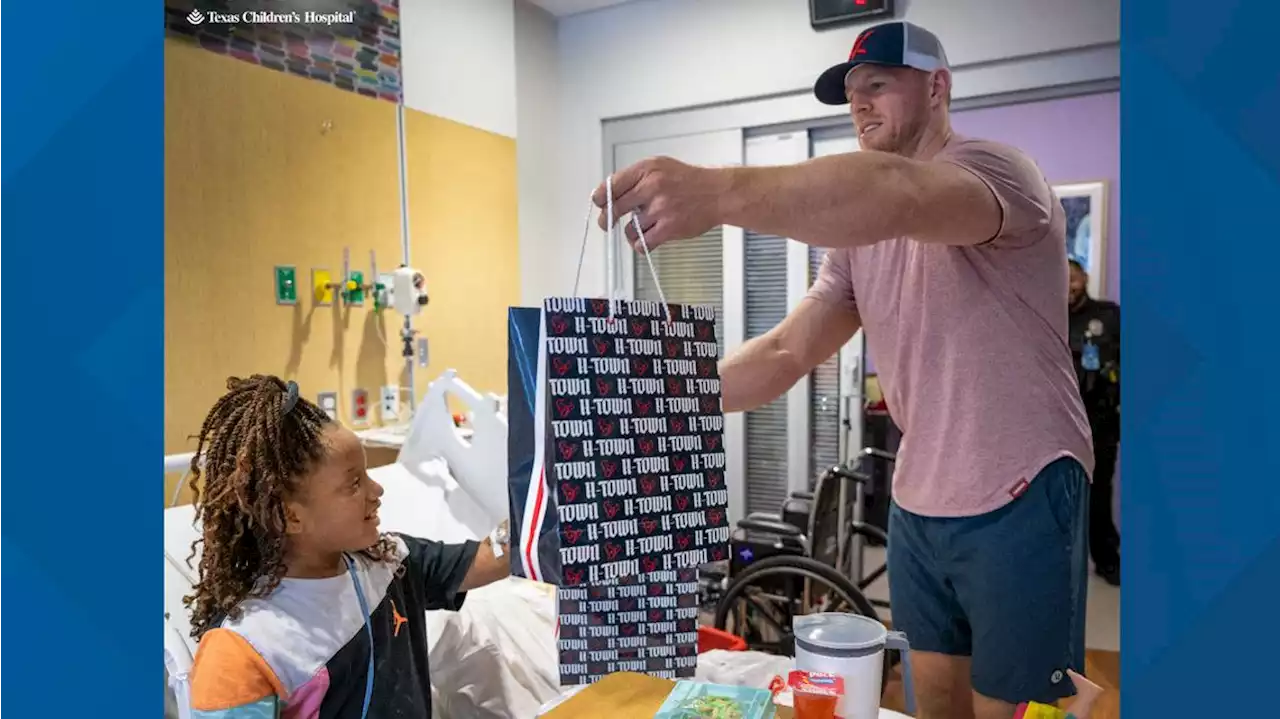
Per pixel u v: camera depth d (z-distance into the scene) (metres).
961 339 1.38
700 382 0.99
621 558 0.90
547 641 1.87
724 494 0.98
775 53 3.18
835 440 3.38
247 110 2.39
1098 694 1.30
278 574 1.13
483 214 3.24
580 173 3.64
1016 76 2.81
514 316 0.94
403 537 1.39
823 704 0.95
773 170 0.99
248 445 1.11
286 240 2.51
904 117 1.44
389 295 2.77
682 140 3.44
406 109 2.90
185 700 1.40
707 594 2.97
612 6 3.52
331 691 1.12
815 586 2.74
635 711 1.01
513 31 3.34
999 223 1.21
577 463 0.88
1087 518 1.42
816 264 3.29
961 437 1.39
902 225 1.05
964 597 1.43
